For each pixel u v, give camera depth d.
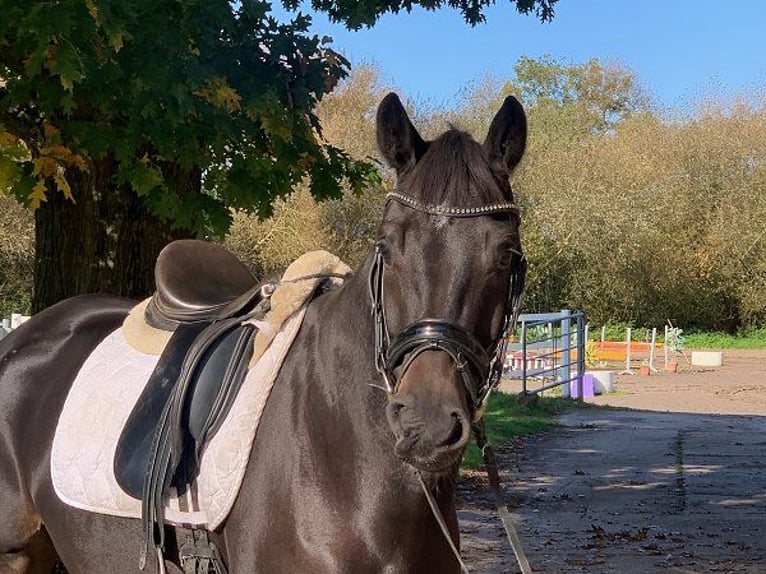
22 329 3.90
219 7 4.89
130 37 4.47
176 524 2.90
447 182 2.37
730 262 35.16
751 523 7.91
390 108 2.53
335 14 6.42
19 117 5.39
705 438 13.24
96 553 3.20
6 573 3.61
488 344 2.41
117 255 5.54
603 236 34.50
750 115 37.91
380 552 2.52
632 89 54.94
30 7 4.30
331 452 2.59
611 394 20.89
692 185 36.34
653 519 8.05
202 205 5.16
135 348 3.37
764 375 25.69
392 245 2.39
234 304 3.09
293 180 5.81
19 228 28.39
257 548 2.66
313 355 2.75
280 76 5.41
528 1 6.28
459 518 8.02
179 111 4.75
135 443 3.04
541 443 12.66
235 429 2.77
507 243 2.37
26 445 3.54
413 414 2.21
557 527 7.73
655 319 36.06
